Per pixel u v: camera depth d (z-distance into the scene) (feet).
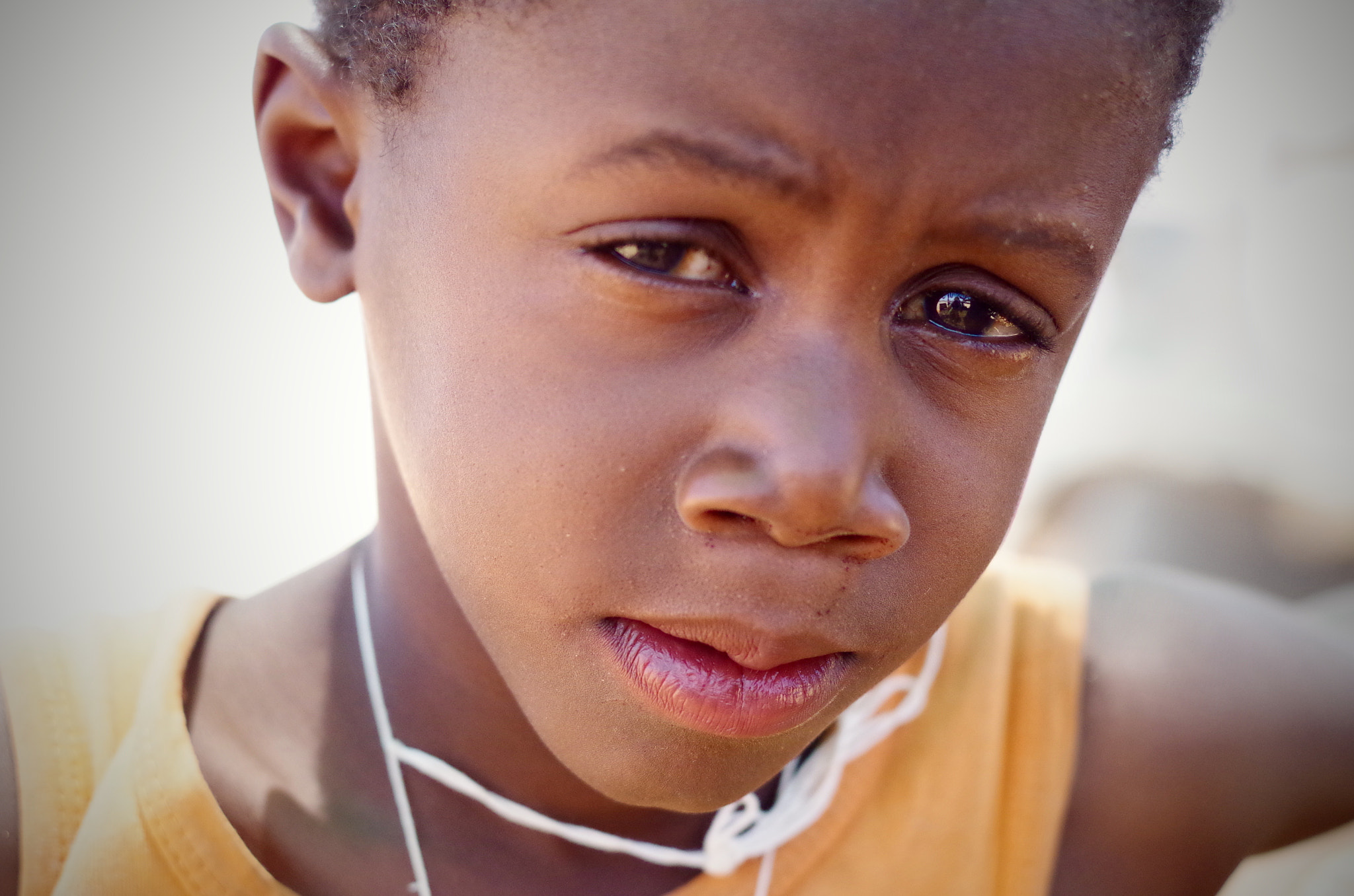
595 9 2.36
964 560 2.79
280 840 3.30
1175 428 9.49
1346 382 10.52
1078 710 4.04
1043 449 9.89
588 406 2.50
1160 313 10.71
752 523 2.46
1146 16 2.52
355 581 3.68
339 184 3.26
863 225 2.35
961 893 3.70
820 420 2.37
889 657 2.78
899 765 3.74
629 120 2.33
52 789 3.47
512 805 3.39
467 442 2.66
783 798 3.55
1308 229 11.79
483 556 2.70
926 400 2.67
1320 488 9.06
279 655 3.60
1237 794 4.20
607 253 2.50
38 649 3.65
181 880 3.22
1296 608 8.55
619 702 2.68
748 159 2.29
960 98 2.28
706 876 3.42
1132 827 4.06
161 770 3.30
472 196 2.60
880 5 2.23
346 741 3.49
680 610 2.53
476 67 2.57
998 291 2.63
